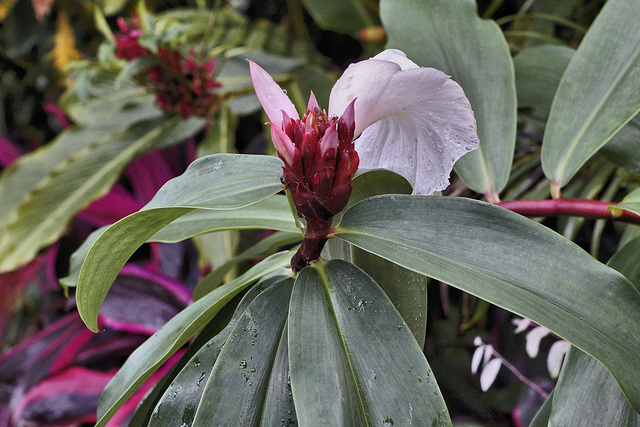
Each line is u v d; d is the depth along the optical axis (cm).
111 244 54
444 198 55
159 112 145
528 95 75
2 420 112
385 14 75
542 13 106
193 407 57
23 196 137
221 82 132
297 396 51
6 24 167
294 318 53
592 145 64
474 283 52
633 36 65
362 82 53
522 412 90
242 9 158
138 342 117
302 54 144
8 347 138
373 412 51
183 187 58
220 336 59
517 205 66
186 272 129
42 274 147
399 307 61
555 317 51
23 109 185
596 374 57
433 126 57
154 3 164
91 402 104
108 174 131
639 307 52
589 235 91
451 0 73
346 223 56
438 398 51
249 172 58
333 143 52
